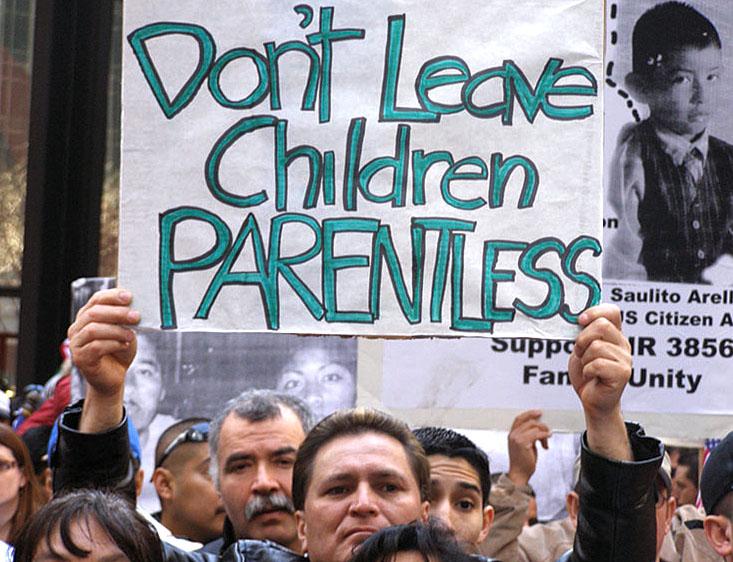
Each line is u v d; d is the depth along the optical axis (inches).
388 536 141.2
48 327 337.7
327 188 156.5
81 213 339.0
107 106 340.8
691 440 252.7
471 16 157.2
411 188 156.0
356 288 155.3
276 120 157.2
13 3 341.1
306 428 200.8
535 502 241.9
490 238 155.1
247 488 194.4
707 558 234.1
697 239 235.6
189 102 157.4
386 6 157.6
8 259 340.5
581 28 156.4
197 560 165.6
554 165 155.3
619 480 145.0
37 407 285.0
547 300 153.7
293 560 167.0
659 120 236.7
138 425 257.0
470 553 148.5
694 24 236.5
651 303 234.8
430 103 156.7
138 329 154.0
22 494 199.3
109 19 339.9
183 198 156.5
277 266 155.9
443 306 154.6
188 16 157.9
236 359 256.4
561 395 233.3
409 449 162.4
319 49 157.8
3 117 341.1
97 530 141.0
